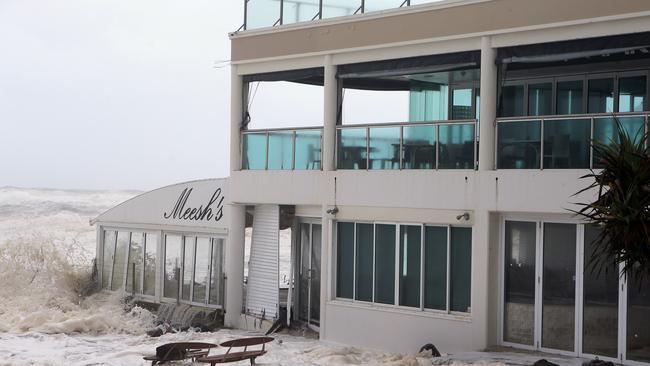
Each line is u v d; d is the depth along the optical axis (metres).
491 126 16.12
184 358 14.92
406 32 17.42
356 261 18.30
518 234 15.93
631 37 14.60
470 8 16.42
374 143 18.11
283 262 37.38
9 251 25.42
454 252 16.73
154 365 14.91
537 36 15.60
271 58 19.98
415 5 17.27
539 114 18.77
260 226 20.84
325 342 18.44
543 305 15.51
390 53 17.78
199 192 22.61
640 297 14.27
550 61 16.17
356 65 18.45
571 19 15.07
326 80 18.86
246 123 21.05
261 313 20.62
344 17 18.42
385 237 17.81
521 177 15.59
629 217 10.95
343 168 18.66
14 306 22.33
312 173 19.16
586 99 18.06
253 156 20.75
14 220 65.00
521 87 19.06
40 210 80.12
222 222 21.69
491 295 16.03
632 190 11.05
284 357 16.09
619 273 14.31
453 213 16.56
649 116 14.40
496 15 16.02
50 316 20.80
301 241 20.62
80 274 25.50
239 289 21.42
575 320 15.05
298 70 19.62
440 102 20.95
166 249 23.45
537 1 15.49
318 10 19.17
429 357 15.62
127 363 15.62
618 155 11.33
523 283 15.81
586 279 14.92
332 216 18.64
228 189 21.50
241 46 20.70
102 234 25.36
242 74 20.84
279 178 19.92
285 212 20.55
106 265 25.11
